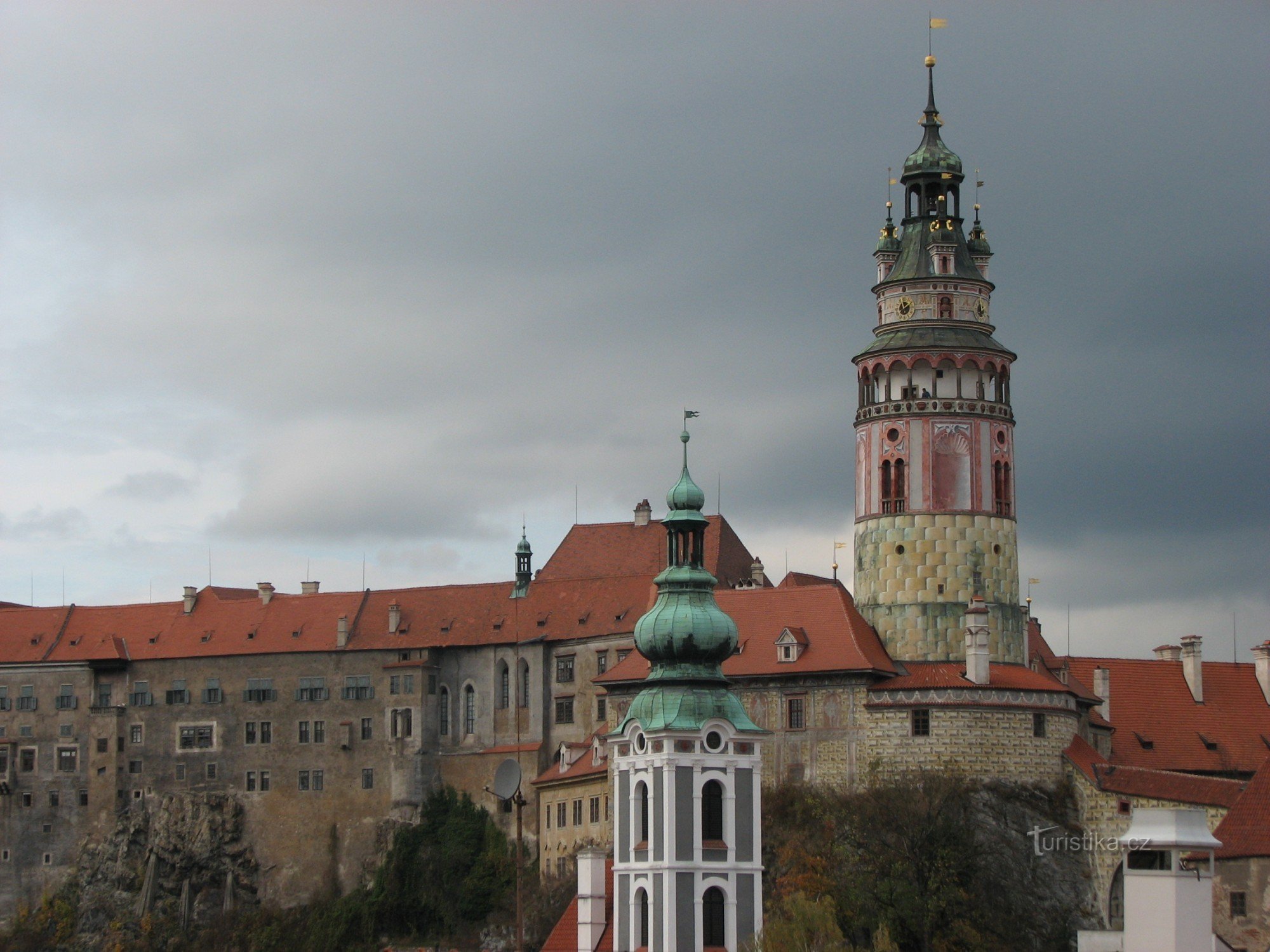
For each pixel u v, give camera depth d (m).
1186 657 195.75
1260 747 191.38
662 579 145.75
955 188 183.25
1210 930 126.44
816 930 142.88
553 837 195.62
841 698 173.12
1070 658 194.62
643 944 140.25
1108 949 139.00
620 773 144.38
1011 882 164.50
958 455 177.88
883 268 183.50
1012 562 178.50
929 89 185.75
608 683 185.50
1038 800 169.38
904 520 177.62
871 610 178.75
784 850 164.62
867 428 180.50
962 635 175.50
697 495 147.12
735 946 139.00
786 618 179.00
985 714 170.25
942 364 178.62
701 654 143.50
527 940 187.00
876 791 165.75
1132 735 189.88
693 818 139.88
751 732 142.00
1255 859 149.88
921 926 156.88
